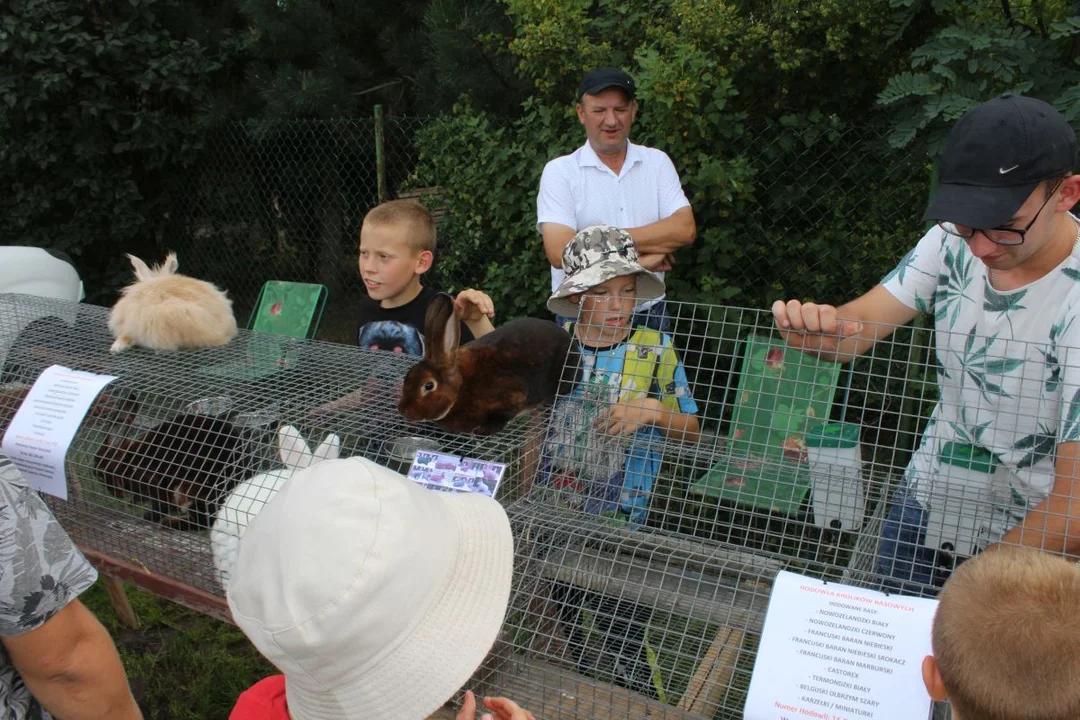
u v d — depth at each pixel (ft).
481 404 7.14
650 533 6.24
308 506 3.60
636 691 5.46
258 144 23.66
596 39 16.34
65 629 4.76
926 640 4.16
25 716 4.91
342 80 23.47
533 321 7.78
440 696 3.55
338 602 3.39
